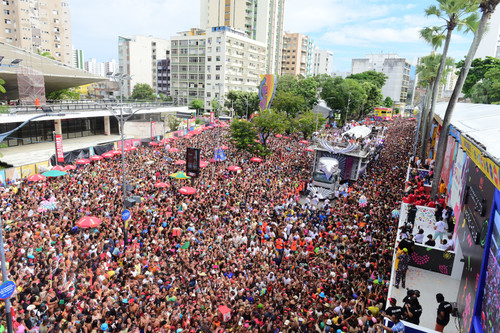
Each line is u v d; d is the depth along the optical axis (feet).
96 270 49.57
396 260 44.57
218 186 97.55
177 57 342.85
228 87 324.19
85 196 80.74
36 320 39.27
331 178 115.85
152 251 58.23
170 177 103.35
